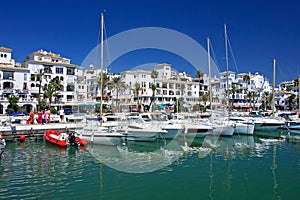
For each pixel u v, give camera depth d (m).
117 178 16.19
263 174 17.17
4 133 29.83
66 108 60.50
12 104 52.59
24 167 18.50
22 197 13.08
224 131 31.62
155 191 14.16
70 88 63.28
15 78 56.84
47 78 60.69
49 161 20.30
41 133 32.00
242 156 22.34
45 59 63.84
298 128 36.59
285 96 96.06
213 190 14.38
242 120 38.44
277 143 29.25
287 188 14.66
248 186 15.01
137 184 15.21
